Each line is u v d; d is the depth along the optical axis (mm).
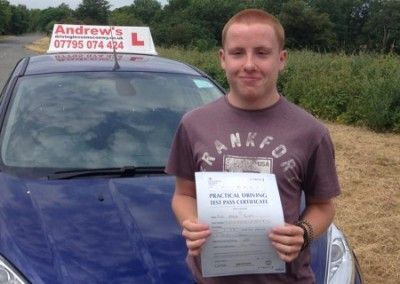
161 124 3684
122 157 3434
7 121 3582
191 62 19281
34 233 2707
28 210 2898
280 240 1951
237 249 1983
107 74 4012
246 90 2010
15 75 4004
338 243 2934
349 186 6512
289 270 2109
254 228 1971
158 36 53562
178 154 2191
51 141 3471
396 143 8836
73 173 3277
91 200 3016
